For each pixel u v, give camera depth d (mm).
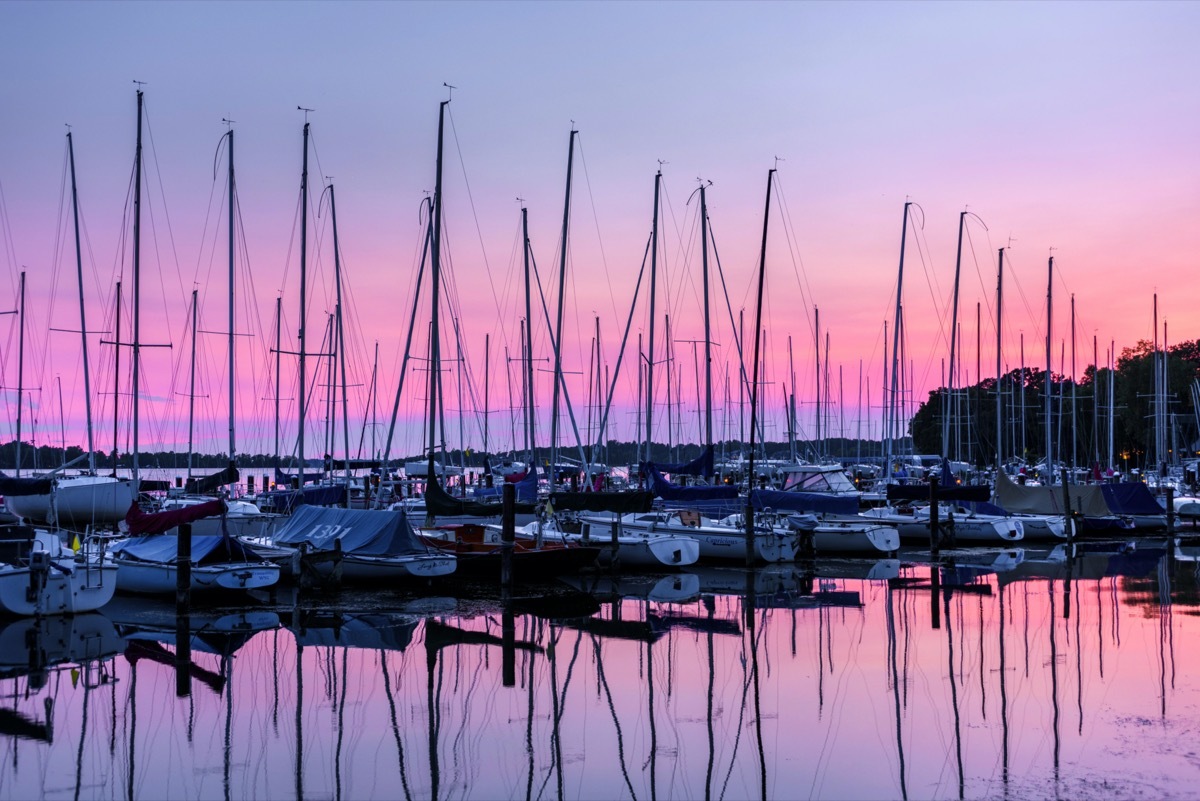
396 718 19750
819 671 22969
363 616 29531
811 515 43438
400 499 54969
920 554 46125
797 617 29438
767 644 25766
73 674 22812
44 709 20203
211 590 32094
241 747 18094
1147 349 114375
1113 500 55719
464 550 36938
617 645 25766
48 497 43625
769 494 43000
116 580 31156
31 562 28562
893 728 18734
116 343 43406
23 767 17031
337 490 44562
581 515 43719
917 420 120312
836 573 39250
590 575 38219
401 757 17625
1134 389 101375
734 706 20391
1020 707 19875
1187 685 21344
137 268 42094
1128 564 42312
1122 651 24562
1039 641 25797
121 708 20281
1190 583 36188
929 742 17875
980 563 42656
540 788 16219
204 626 28016
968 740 17922
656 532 41875
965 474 76438
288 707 20422
